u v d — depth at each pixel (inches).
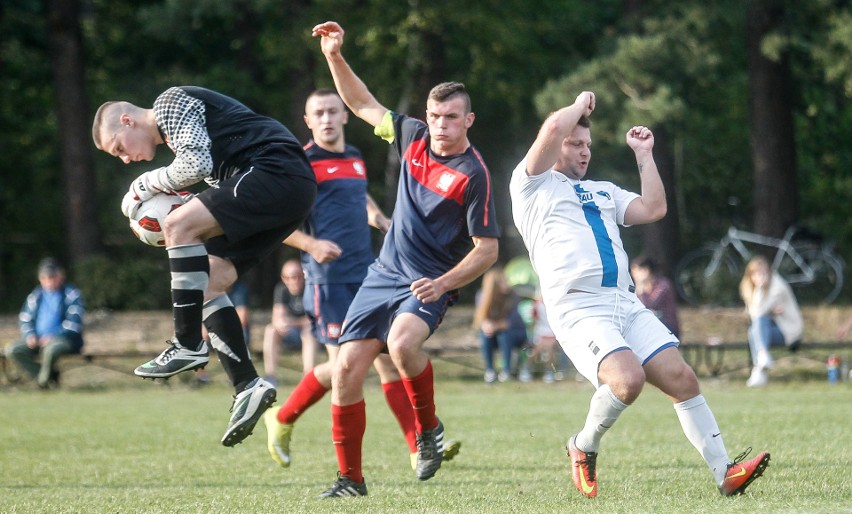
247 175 513.7
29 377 1546.5
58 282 1539.1
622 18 2237.9
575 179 577.3
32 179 3019.2
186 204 514.3
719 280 2053.4
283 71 2605.8
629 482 615.5
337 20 2316.7
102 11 2947.8
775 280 1465.3
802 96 2464.3
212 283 526.9
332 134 776.3
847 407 1093.8
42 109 3048.7
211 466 748.6
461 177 597.0
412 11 2237.9
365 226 782.5
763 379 1451.8
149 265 2363.4
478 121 2748.5
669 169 2272.4
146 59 2987.2
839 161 2687.0
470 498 567.5
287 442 716.0
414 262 612.4
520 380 1588.3
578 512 494.6
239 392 527.5
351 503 556.1
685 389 550.9
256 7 2353.6
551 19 2476.6
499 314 1546.5
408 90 2379.4
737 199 2746.1
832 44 2042.3
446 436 904.3
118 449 861.8
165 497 593.6
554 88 2079.2
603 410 543.2
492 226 596.1
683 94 2252.7
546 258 559.5
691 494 559.2
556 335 561.0
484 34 2297.0
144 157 524.4
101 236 2534.5
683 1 2129.7
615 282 555.8
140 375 512.4
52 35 2477.9
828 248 2044.8
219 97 526.3
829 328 1804.9
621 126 2007.9
